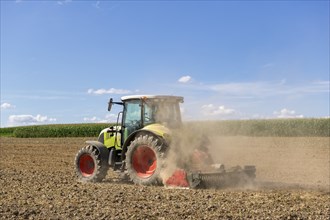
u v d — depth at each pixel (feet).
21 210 25.25
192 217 23.57
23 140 120.06
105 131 43.06
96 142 42.04
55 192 32.50
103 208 25.99
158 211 25.03
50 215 24.03
